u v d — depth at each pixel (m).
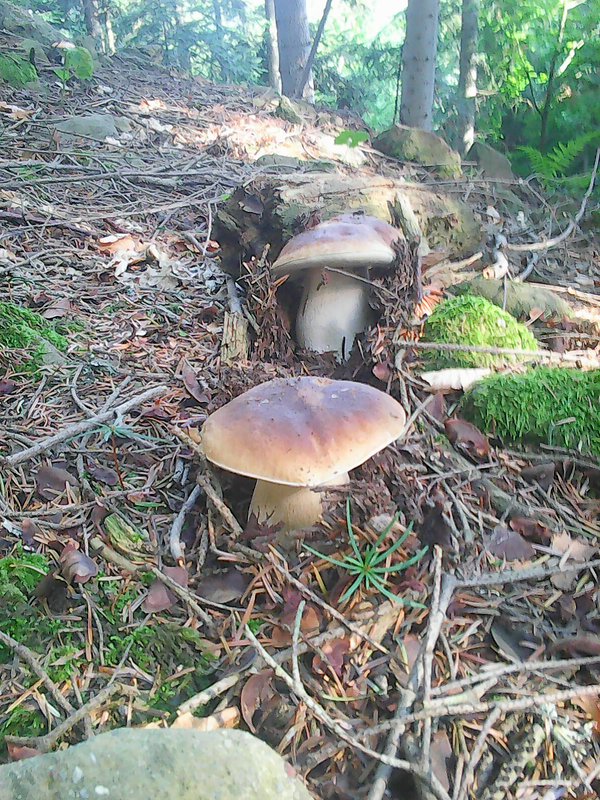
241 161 1.03
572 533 0.38
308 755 0.25
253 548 0.33
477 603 0.32
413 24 1.09
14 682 0.28
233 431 0.30
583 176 0.94
